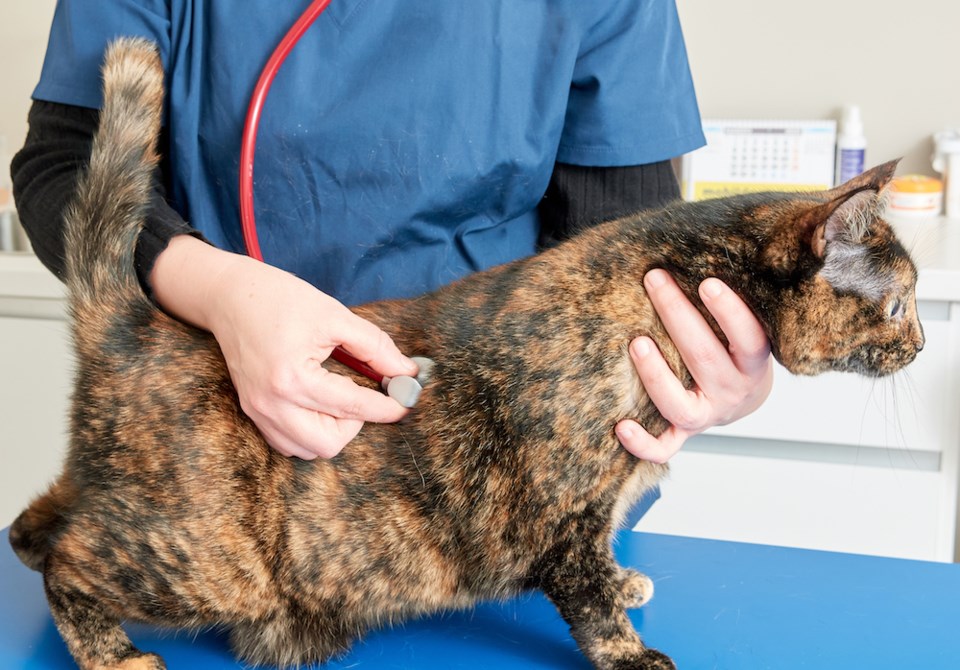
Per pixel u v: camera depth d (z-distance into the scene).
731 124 2.45
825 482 2.11
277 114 1.21
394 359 0.97
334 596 1.03
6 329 2.36
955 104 2.50
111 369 1.00
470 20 1.23
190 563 0.98
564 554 1.03
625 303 1.03
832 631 1.05
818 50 2.53
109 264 1.04
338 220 1.27
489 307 1.06
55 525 1.09
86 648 0.99
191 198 1.27
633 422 1.01
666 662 0.99
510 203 1.33
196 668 1.02
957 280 1.92
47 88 1.23
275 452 1.00
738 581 1.16
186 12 1.21
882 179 0.98
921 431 2.03
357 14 1.21
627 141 1.32
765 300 1.05
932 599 1.12
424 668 1.02
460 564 1.04
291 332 0.90
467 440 1.00
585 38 1.29
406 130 1.23
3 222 2.53
